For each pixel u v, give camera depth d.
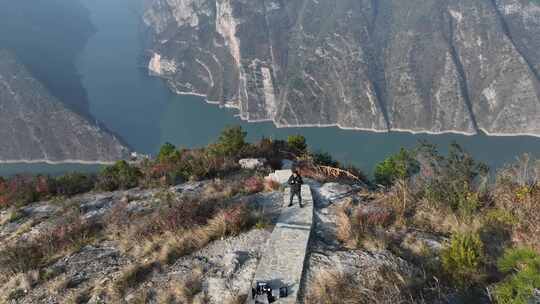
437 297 11.41
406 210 16.92
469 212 16.06
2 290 14.60
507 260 11.67
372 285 11.61
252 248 14.42
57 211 21.53
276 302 11.54
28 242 17.69
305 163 28.86
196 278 13.18
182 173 26.06
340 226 15.29
